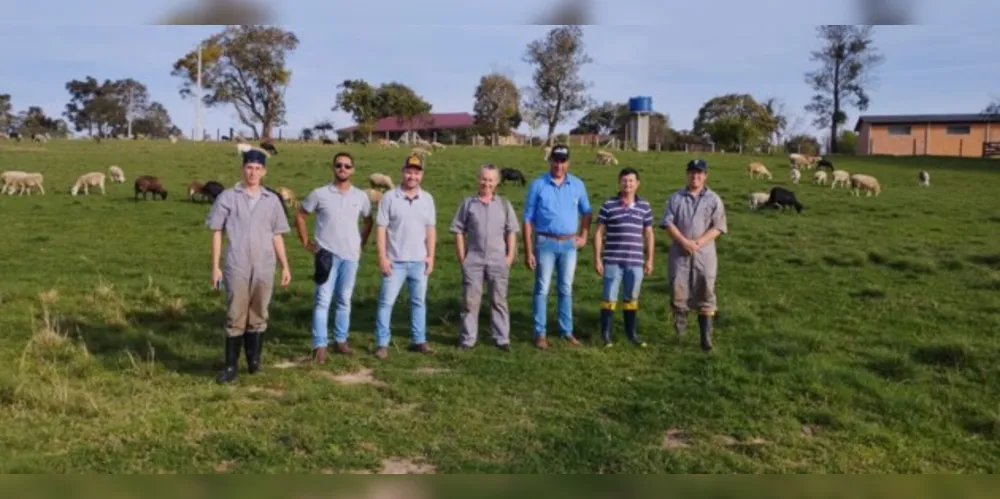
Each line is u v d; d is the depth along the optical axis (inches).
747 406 265.1
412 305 330.3
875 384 285.7
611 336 358.6
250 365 291.3
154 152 1567.4
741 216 858.8
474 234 336.5
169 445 220.1
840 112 2773.1
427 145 1844.2
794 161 1464.1
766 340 347.3
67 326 347.3
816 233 729.0
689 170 343.9
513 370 304.3
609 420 252.8
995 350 329.1
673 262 346.3
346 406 259.3
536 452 225.5
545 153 1630.2
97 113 4399.6
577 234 349.7
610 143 2527.1
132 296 418.3
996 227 795.4
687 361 318.3
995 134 2605.8
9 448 213.8
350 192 322.7
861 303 435.8
